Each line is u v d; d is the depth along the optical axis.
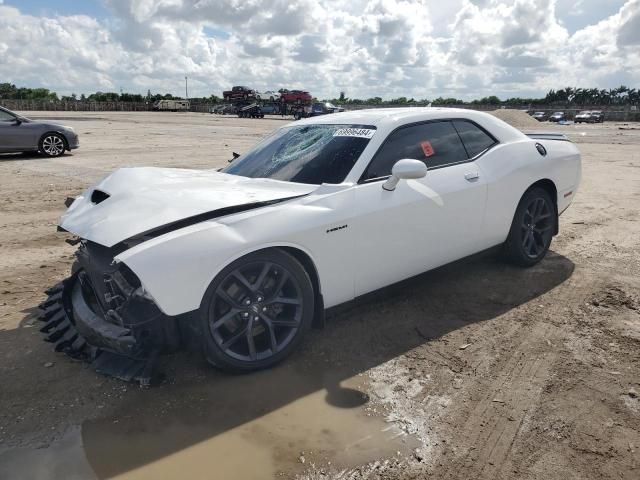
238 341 3.12
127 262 2.62
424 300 4.16
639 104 108.75
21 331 3.67
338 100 87.12
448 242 3.96
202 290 2.77
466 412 2.74
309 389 2.96
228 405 2.80
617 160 13.98
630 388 2.92
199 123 36.91
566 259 5.12
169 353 2.98
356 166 3.51
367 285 3.54
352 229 3.32
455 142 4.16
